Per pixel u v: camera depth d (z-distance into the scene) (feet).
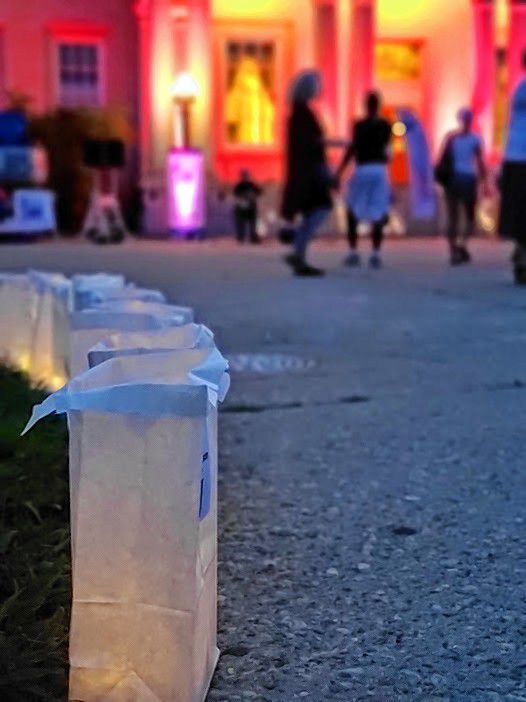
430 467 10.48
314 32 68.59
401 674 5.98
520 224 28.43
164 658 5.01
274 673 5.98
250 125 72.64
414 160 63.87
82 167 66.90
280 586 7.33
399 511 9.06
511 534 8.45
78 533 4.98
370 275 33.86
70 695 5.08
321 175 32.60
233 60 71.82
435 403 13.52
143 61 68.18
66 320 11.30
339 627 6.64
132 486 4.95
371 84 69.77
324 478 10.11
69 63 72.59
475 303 24.93
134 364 5.29
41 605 6.13
